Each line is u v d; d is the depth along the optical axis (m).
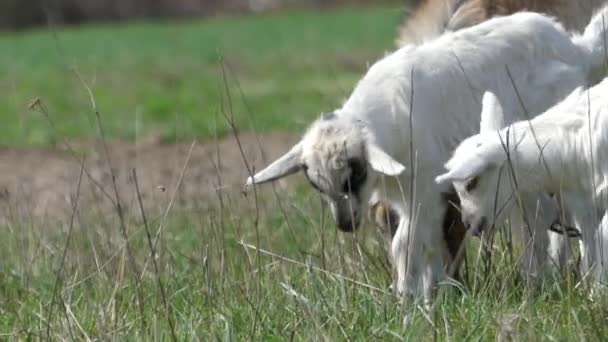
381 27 100.56
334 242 21.66
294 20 115.44
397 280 21.27
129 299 20.64
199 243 24.03
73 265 22.23
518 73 22.41
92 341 18.38
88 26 121.19
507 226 21.19
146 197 30.81
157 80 66.81
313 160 20.89
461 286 20.03
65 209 29.64
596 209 20.09
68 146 28.45
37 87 62.38
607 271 19.28
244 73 70.12
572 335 17.47
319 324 17.77
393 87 21.61
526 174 20.33
